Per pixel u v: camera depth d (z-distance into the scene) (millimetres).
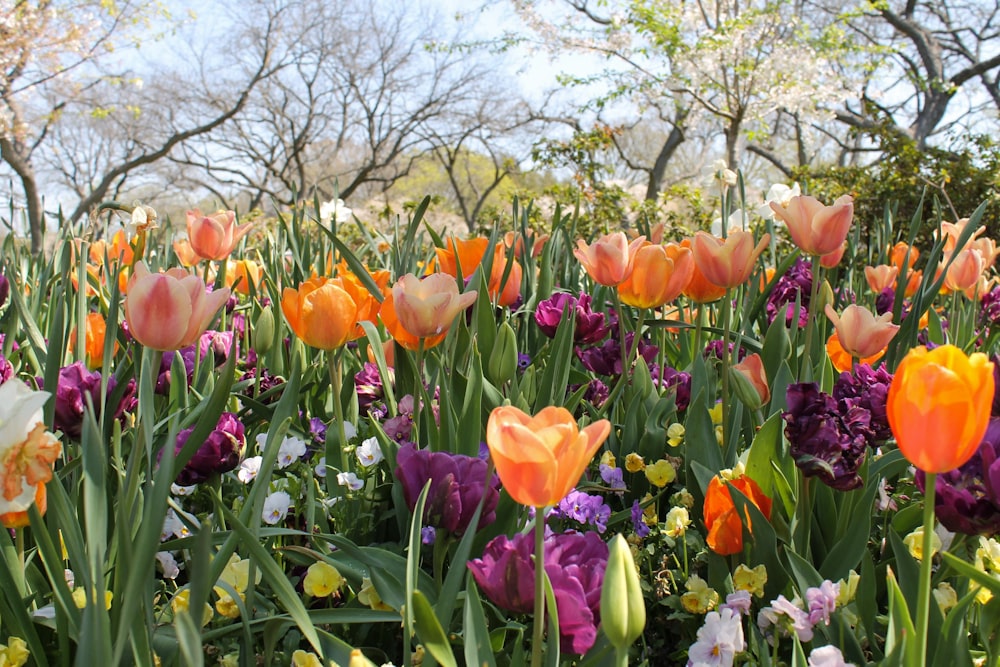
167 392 1725
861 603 1084
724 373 1622
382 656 1177
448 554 1343
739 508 1184
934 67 19422
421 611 761
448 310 1357
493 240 1852
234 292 2963
